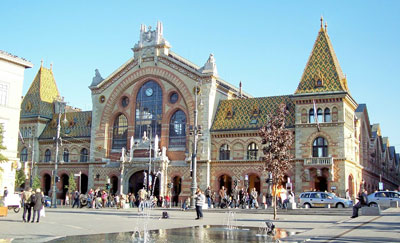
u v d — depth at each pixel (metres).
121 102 82.38
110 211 56.53
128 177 77.56
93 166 82.06
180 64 77.00
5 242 23.47
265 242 24.41
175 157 76.19
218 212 53.47
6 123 56.16
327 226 30.72
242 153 71.69
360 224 31.38
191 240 25.33
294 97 67.56
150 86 80.44
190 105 75.50
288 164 43.88
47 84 97.12
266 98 74.75
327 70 68.31
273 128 43.97
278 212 50.84
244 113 74.25
